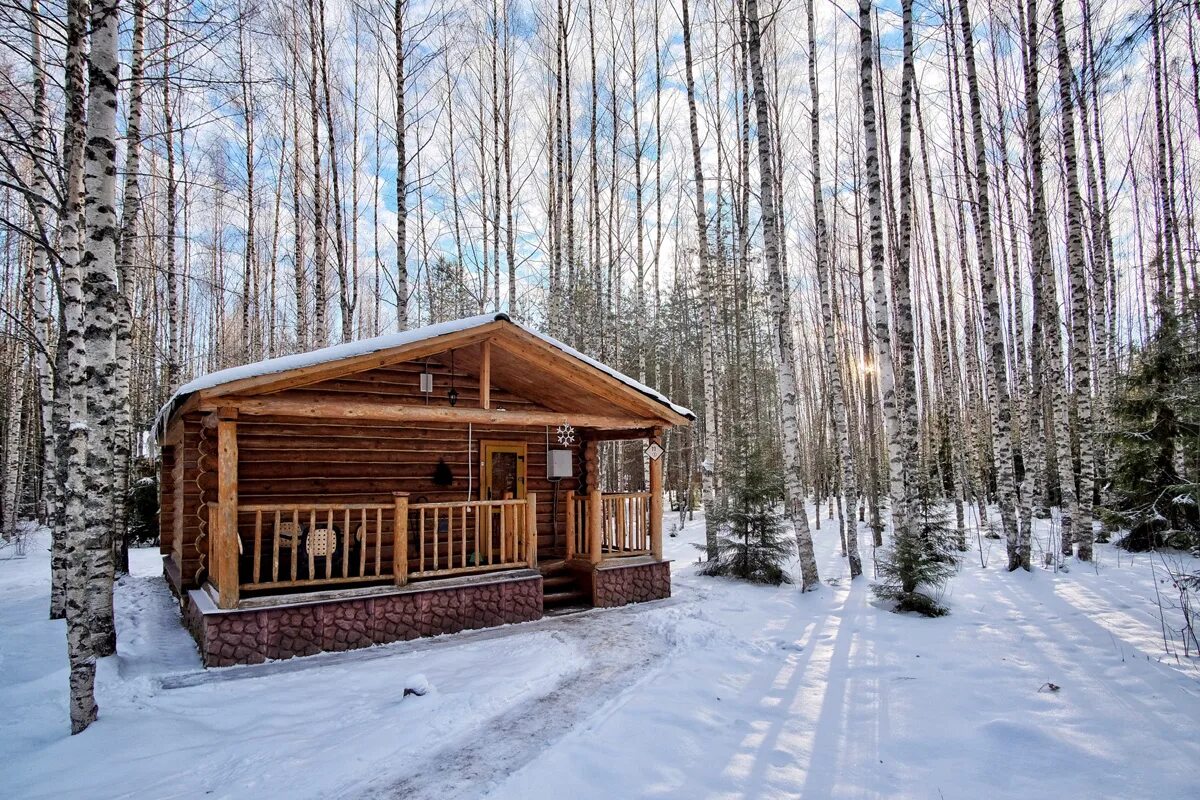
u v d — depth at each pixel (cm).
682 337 3125
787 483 1087
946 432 2397
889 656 676
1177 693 511
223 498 707
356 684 629
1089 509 1102
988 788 402
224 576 702
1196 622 689
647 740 489
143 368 2517
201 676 653
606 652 736
